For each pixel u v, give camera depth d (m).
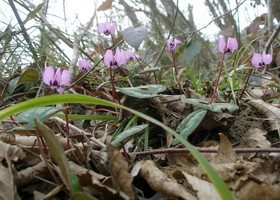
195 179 0.12
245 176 0.12
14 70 0.33
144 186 0.14
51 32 0.46
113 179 0.11
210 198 0.11
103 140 0.19
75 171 0.13
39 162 0.14
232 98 0.27
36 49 0.37
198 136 0.21
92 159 0.14
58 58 0.40
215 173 0.09
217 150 0.15
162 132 0.22
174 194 0.12
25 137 0.18
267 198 0.11
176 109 0.24
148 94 0.21
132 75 0.34
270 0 0.56
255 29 0.60
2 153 0.14
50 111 0.12
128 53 0.32
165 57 0.72
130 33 0.29
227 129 0.21
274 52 0.54
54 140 0.10
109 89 0.32
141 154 0.16
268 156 0.16
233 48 0.20
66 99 0.11
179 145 0.19
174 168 0.16
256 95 0.32
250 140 0.19
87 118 0.21
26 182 0.13
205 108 0.17
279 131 0.19
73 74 0.32
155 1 0.88
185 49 0.50
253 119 0.22
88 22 0.55
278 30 0.46
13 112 0.10
